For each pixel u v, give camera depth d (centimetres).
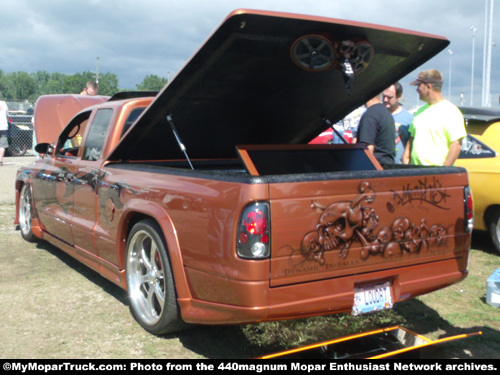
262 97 411
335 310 297
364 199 302
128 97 517
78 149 540
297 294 284
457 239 347
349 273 299
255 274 273
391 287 321
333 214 292
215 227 294
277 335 358
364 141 495
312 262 287
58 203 523
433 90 506
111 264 414
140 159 448
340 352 321
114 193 404
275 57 360
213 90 381
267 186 276
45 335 367
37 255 578
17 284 476
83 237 462
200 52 333
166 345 351
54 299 437
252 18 311
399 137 655
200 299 312
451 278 343
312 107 443
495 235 597
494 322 402
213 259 296
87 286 471
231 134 455
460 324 397
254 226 273
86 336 365
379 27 346
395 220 315
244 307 278
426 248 330
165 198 339
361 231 301
